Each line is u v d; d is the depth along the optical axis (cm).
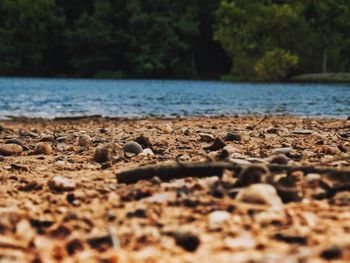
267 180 312
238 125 1240
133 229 246
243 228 244
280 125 1245
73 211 277
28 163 538
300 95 3095
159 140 793
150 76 7319
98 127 1207
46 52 7575
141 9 7638
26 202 315
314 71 6594
